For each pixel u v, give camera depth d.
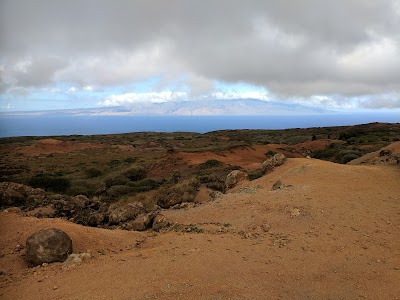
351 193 11.98
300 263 6.67
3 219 9.37
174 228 9.88
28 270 6.60
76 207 15.94
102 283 5.75
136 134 102.75
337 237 8.15
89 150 61.03
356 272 6.28
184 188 20.28
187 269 6.26
